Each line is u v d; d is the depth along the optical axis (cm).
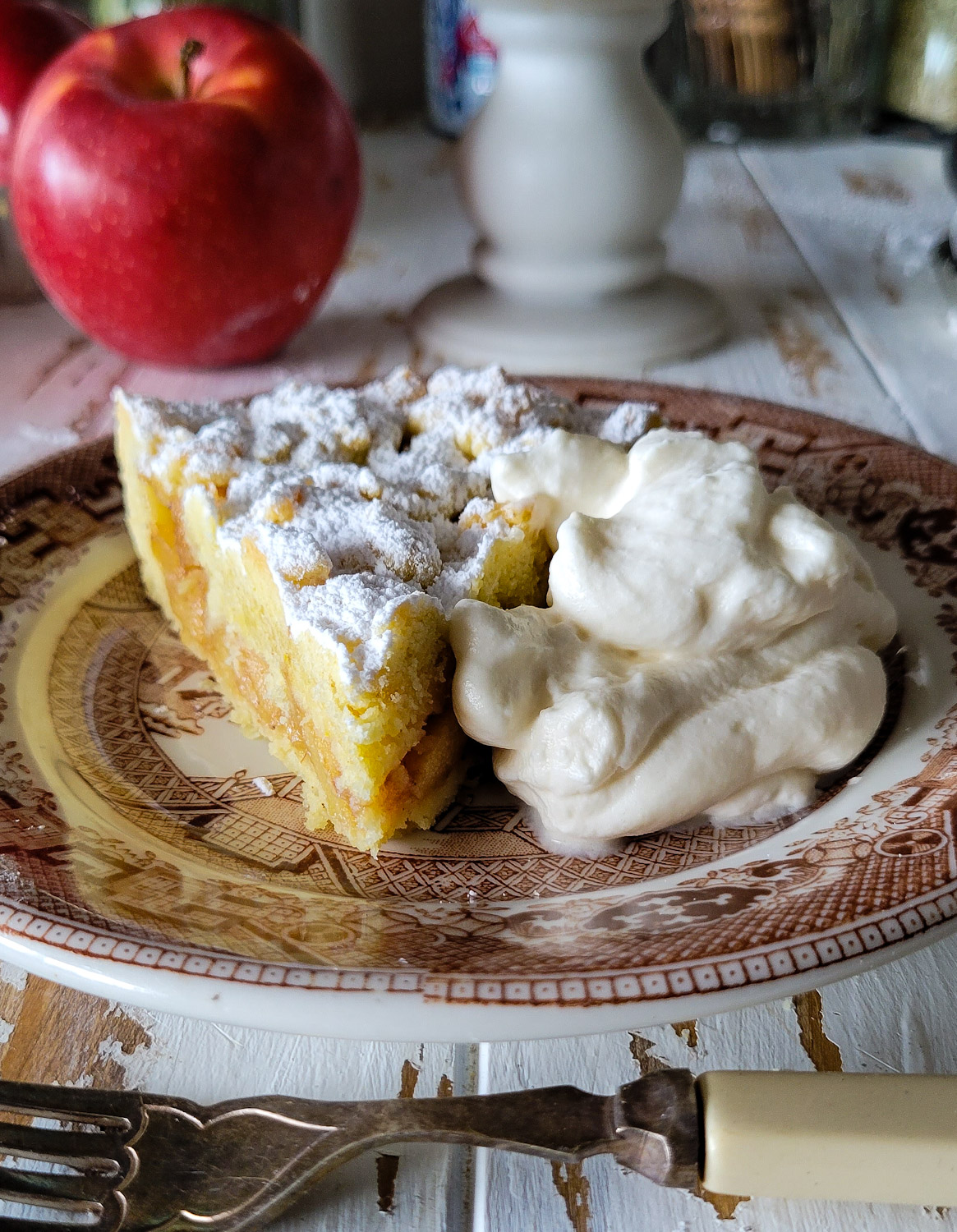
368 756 29
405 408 36
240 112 41
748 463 31
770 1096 25
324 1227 26
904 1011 28
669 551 30
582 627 30
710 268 53
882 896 26
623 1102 25
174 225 41
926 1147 25
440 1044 28
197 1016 25
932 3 65
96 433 42
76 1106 26
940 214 57
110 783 31
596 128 44
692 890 27
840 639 31
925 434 42
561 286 46
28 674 33
